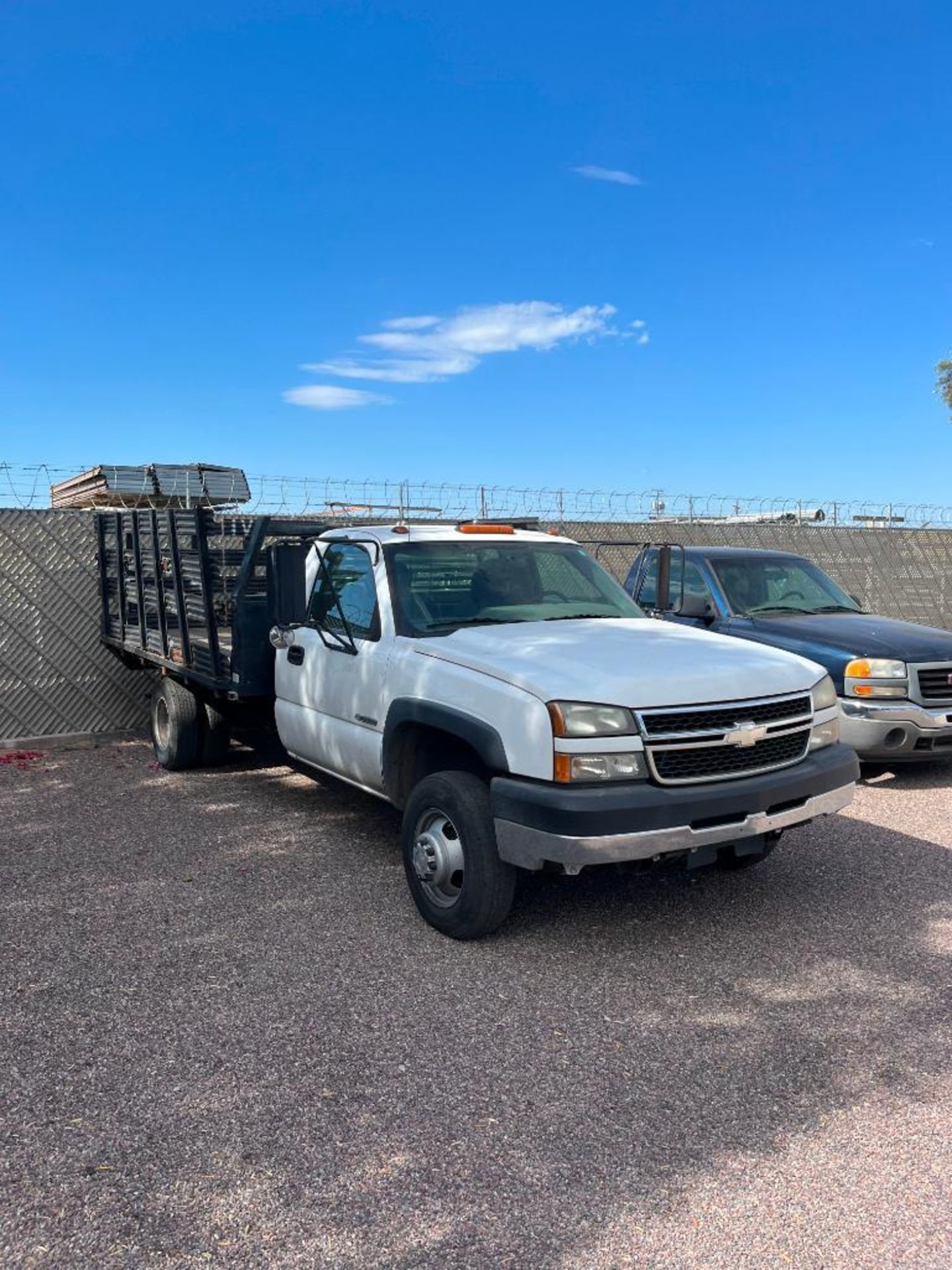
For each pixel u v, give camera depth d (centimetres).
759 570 909
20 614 946
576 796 407
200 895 526
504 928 482
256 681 673
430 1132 313
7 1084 339
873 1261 256
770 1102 331
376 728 532
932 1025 385
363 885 543
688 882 549
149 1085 339
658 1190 285
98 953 449
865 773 818
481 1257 257
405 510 879
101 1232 265
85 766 858
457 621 540
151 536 794
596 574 625
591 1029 381
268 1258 256
